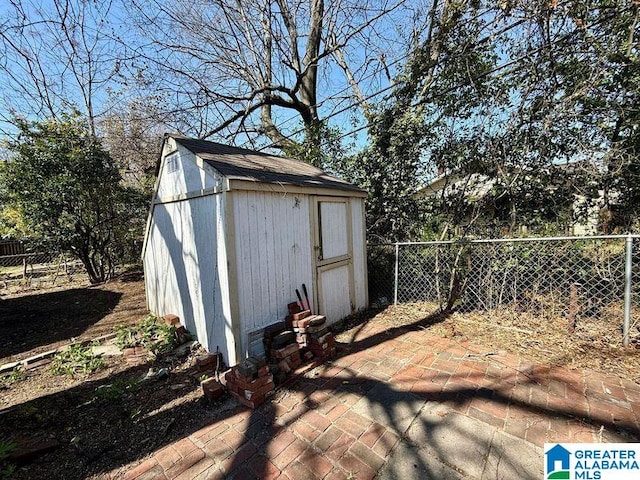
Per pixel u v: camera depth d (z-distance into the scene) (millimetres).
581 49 4293
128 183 11781
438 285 4730
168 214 4281
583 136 4477
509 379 2635
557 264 3975
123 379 3033
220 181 3053
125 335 4129
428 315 4410
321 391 2633
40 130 7156
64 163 7340
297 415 2328
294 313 3510
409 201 6051
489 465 1777
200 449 2039
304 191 3754
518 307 4117
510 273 4199
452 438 1996
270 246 3393
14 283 8734
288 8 8688
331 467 1833
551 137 4621
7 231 7684
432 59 5773
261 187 3223
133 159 10773
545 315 3906
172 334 3848
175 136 4039
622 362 2795
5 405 2670
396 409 2320
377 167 6199
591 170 4320
